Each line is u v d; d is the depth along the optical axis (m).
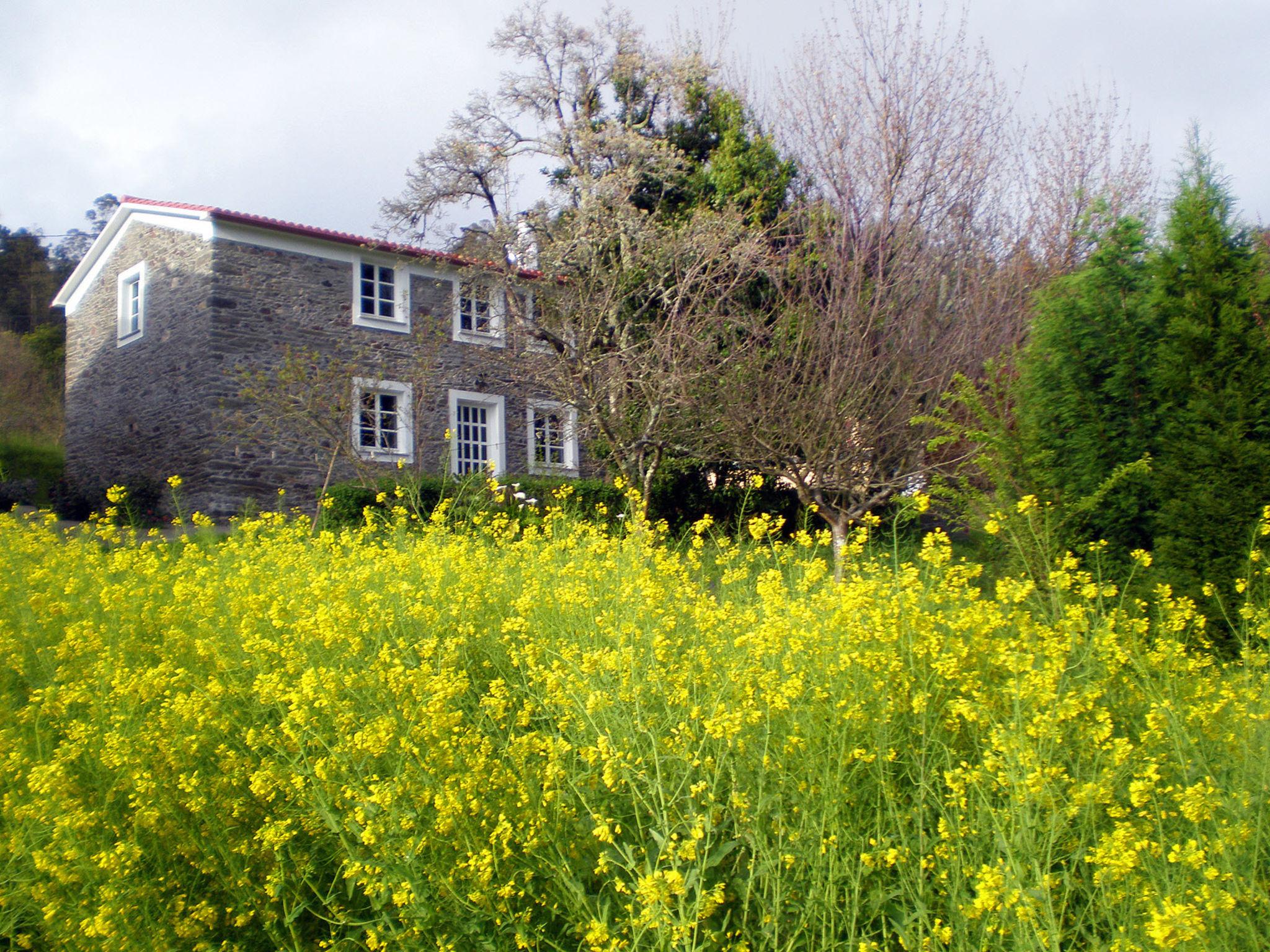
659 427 10.88
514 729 3.49
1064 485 5.85
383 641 3.88
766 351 9.99
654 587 4.20
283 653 3.69
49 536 7.07
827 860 2.62
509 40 16.31
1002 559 6.23
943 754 3.06
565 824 2.82
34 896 2.77
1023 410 6.21
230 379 15.20
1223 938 2.25
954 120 12.28
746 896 2.54
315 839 2.98
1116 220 6.20
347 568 5.45
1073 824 2.77
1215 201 5.52
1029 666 3.06
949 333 9.58
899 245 10.39
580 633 4.14
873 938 2.64
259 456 15.24
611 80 17.03
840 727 2.95
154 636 4.51
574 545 6.17
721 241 11.63
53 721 3.58
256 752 3.21
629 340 12.02
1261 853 2.55
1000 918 2.43
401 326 16.98
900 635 3.36
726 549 6.40
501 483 12.55
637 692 2.96
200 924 2.85
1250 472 5.02
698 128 16.72
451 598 4.49
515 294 13.67
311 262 16.22
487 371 17.45
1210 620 4.98
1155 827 2.74
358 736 2.84
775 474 9.75
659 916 2.31
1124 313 5.74
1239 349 5.24
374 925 2.79
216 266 15.31
